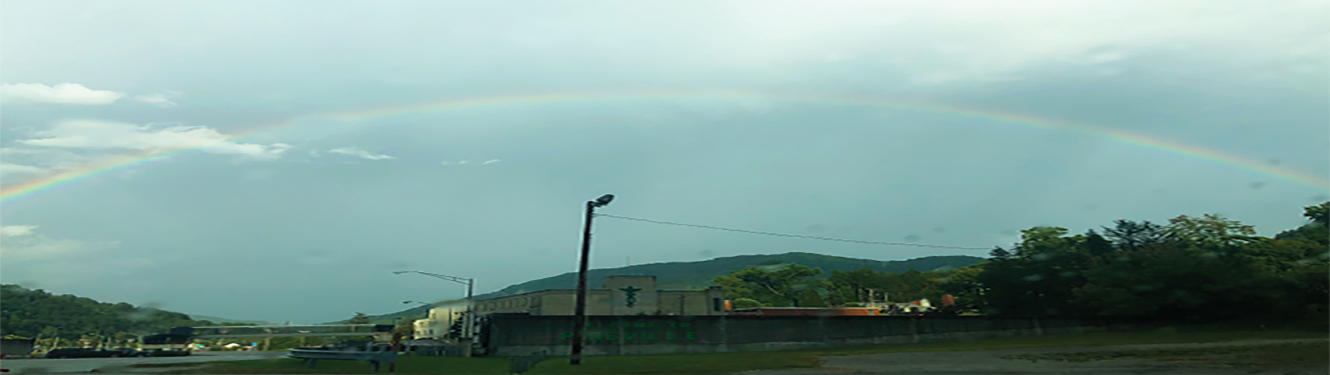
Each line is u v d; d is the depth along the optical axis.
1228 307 58.38
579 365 32.28
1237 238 75.50
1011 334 59.56
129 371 29.64
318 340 127.62
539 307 72.88
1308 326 53.12
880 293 156.38
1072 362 25.22
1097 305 61.34
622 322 49.94
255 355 71.75
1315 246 80.00
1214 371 19.17
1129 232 78.81
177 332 109.25
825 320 55.09
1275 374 17.64
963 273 109.12
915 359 30.62
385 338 127.12
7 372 28.05
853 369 24.86
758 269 183.75
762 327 52.97
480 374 27.50
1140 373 19.31
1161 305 58.72
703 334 51.38
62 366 36.62
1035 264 73.06
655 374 25.64
